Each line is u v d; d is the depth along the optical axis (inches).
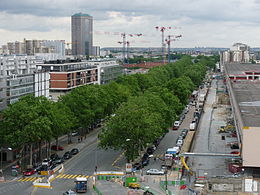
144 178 6653.5
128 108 7731.3
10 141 7052.2
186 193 5841.5
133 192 5753.0
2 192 5885.8
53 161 7529.5
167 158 7268.7
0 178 6560.0
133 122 7204.7
